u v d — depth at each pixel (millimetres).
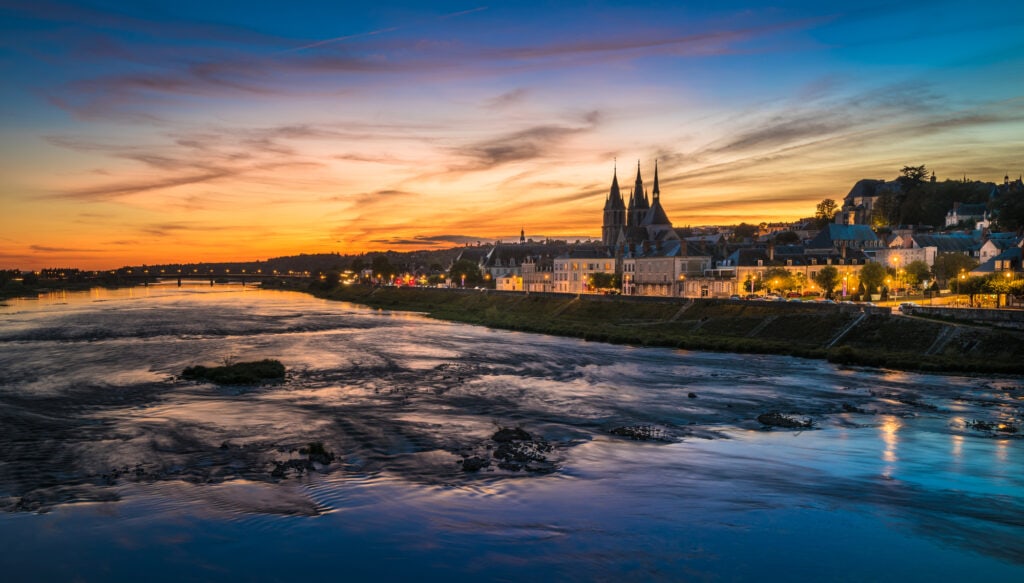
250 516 32875
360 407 59719
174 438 47875
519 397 65125
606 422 54562
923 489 37594
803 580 26703
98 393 65250
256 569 27562
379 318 170875
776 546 29734
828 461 43156
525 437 48438
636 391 68500
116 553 28906
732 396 65875
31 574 27078
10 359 88750
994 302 115438
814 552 29141
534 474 39688
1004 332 82875
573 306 155375
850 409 59469
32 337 117062
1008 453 45250
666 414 57688
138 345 106312
